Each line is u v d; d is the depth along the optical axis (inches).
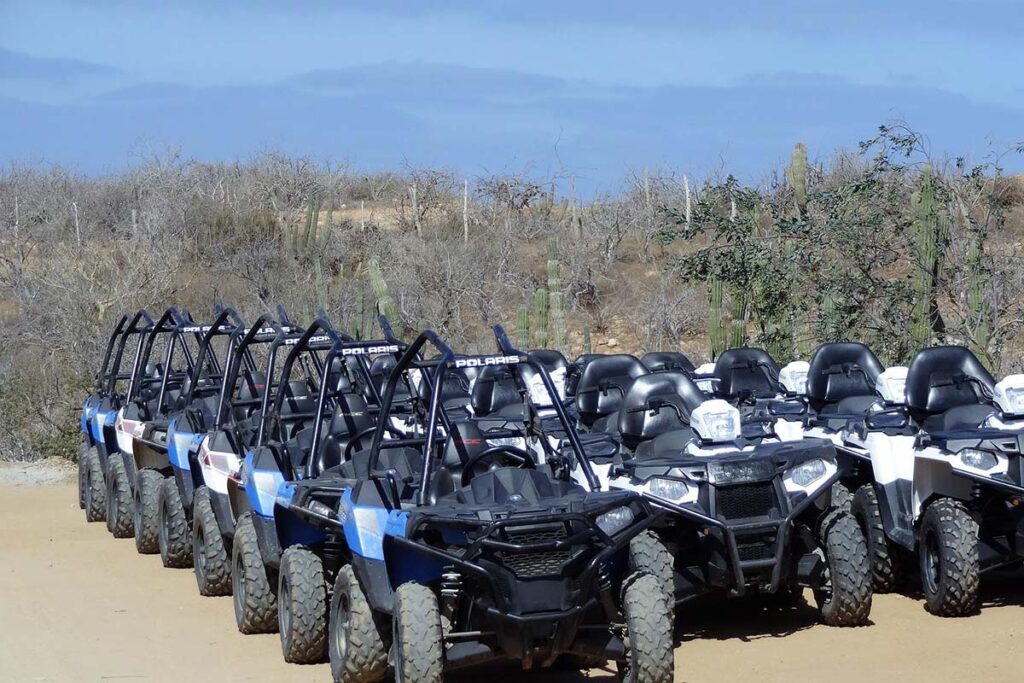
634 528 331.6
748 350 615.2
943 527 415.5
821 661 374.9
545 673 373.4
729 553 395.2
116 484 660.7
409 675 313.0
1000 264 795.4
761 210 869.2
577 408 547.5
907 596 457.4
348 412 460.8
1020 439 420.5
